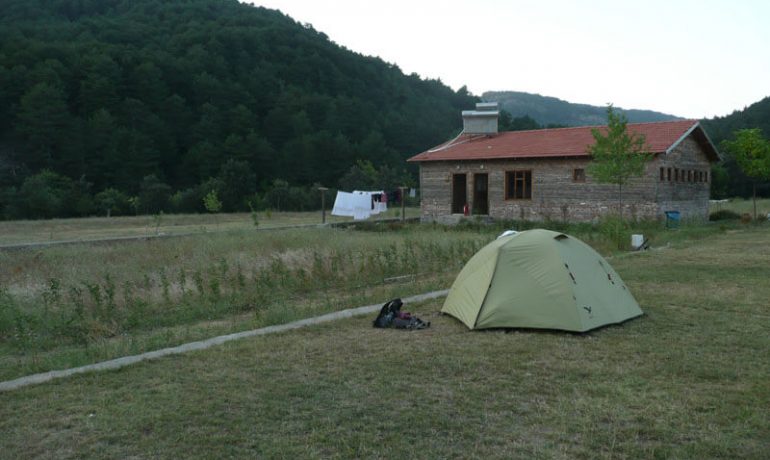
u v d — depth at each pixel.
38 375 6.58
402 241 20.28
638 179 25.42
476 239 20.11
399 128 102.81
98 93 78.25
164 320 9.83
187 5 132.00
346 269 14.44
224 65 99.06
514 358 6.82
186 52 101.31
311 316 9.64
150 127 79.31
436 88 146.12
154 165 75.19
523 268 8.47
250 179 69.25
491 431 4.82
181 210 59.09
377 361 6.83
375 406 5.40
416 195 71.88
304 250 17.53
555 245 8.55
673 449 4.44
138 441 4.76
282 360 6.94
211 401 5.59
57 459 4.46
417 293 11.55
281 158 85.12
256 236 21.61
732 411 5.15
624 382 5.94
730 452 4.38
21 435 4.90
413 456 4.38
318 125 97.25
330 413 5.25
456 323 8.79
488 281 8.52
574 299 8.05
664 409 5.21
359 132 98.69
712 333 7.80
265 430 4.91
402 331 8.35
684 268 13.34
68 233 27.58
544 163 28.30
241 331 8.73
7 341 8.67
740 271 12.80
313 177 84.50
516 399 5.54
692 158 28.64
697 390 5.69
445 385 5.96
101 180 71.38
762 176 28.31
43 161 68.00
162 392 5.89
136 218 40.62
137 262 16.05
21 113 69.56
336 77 111.75
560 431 4.80
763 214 30.03
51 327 9.10
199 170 78.62
